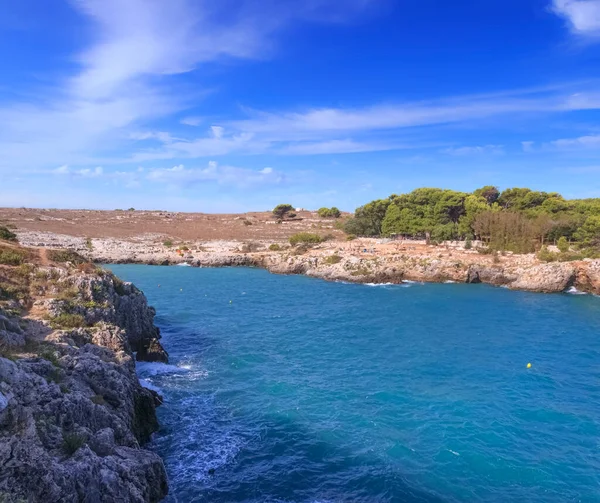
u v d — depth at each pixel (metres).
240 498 20.14
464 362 38.50
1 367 16.52
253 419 27.47
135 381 25.94
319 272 87.94
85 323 31.09
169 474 21.53
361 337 45.94
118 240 133.25
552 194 121.88
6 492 12.12
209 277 86.94
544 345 43.78
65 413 17.33
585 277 74.75
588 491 21.17
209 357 39.06
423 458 23.66
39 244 111.62
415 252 97.62
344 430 26.36
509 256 93.19
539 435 26.14
